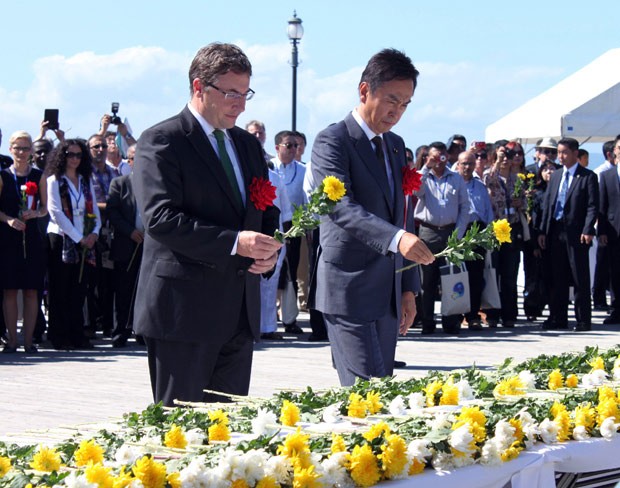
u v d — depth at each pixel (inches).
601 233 620.1
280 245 201.3
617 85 783.1
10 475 127.6
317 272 251.8
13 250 467.2
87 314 531.2
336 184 199.0
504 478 146.9
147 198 203.6
